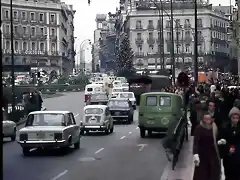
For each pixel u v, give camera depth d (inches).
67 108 2055.9
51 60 5241.1
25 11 5012.3
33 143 746.8
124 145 905.5
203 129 396.8
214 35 5536.4
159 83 2297.0
